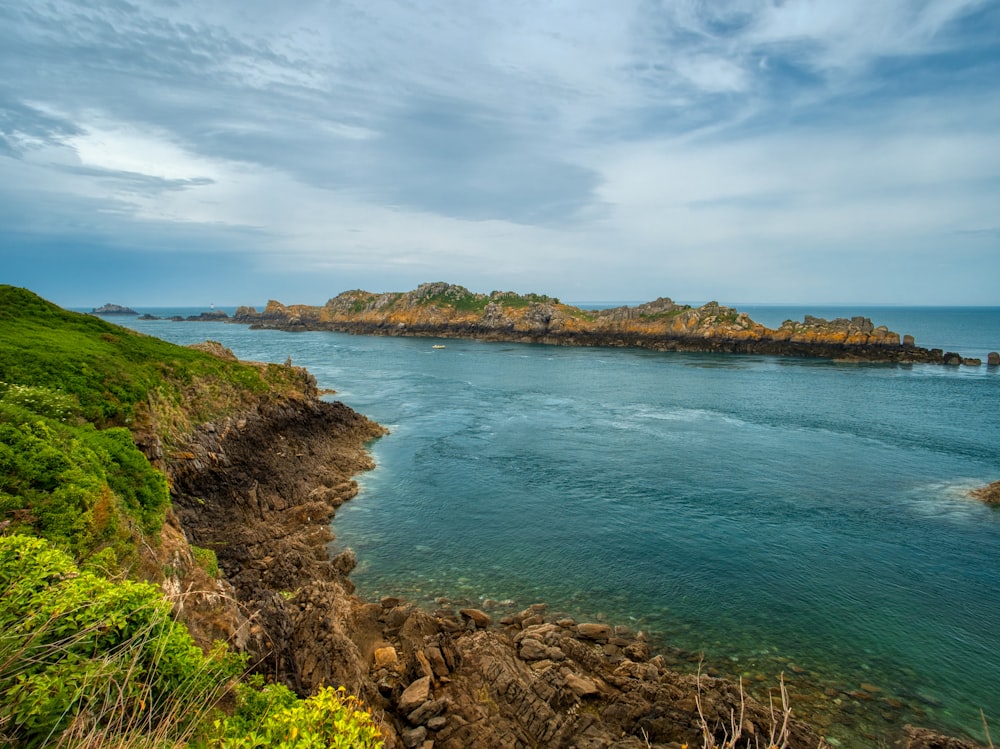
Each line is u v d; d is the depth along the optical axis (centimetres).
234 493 3375
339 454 4616
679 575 2809
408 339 18700
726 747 766
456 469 4444
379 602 2517
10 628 800
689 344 14675
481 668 1928
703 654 2217
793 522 3438
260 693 1191
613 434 5622
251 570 2556
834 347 12975
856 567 2895
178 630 1009
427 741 1611
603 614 2481
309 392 5719
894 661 2188
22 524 1309
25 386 2208
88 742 680
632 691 1873
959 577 2806
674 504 3722
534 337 17175
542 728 1692
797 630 2377
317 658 1756
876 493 3947
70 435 1838
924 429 5928
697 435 5603
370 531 3288
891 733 1809
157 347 4347
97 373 2686
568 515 3531
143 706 780
